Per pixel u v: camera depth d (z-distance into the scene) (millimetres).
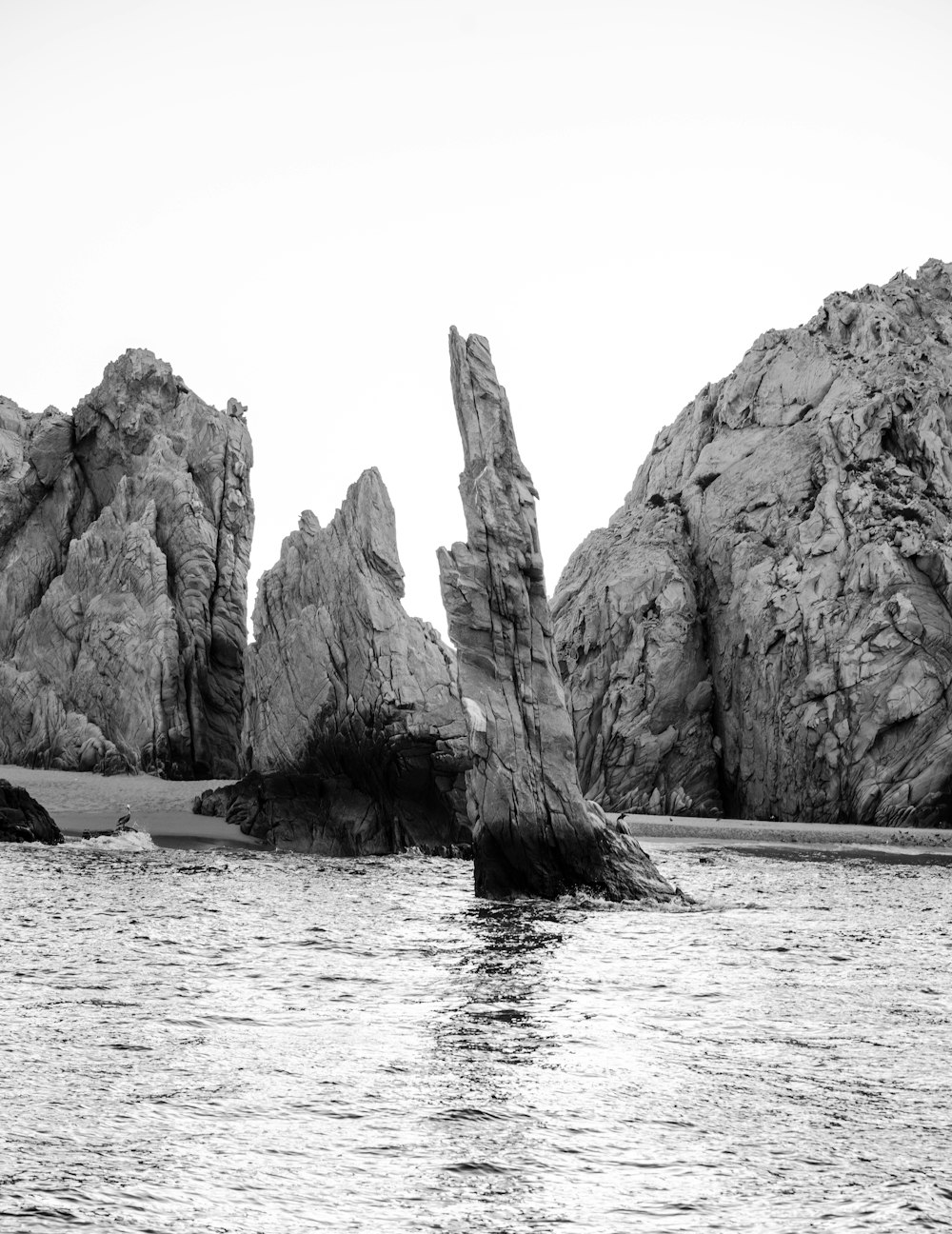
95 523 80375
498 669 39844
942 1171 14984
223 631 77875
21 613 82688
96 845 54438
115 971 26062
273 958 28547
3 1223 12547
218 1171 14414
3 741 76500
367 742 57594
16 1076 17875
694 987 25922
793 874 49750
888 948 31156
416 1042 20844
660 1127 16500
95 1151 14891
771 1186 14430
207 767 74188
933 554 79188
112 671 74500
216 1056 19453
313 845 57250
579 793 39969
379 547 61000
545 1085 18344
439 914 36312
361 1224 13086
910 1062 19953
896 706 75750
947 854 60719
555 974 27266
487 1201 13820
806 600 81812
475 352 41219
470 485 40375
